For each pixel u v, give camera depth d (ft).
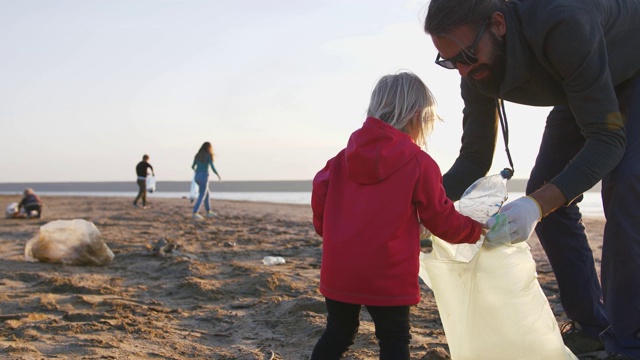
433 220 8.54
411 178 8.44
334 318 8.87
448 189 10.78
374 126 8.61
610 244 9.34
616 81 9.21
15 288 17.34
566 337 11.15
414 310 14.66
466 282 9.09
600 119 8.57
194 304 15.60
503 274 8.84
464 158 11.07
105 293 16.71
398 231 8.41
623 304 9.28
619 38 8.97
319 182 9.31
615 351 9.40
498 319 8.93
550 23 8.34
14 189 487.20
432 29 8.73
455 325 9.29
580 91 8.54
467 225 8.66
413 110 8.86
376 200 8.49
